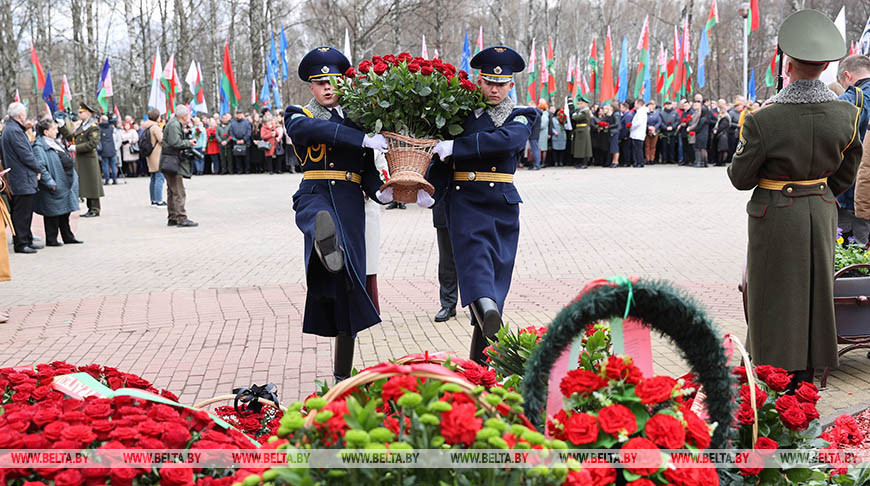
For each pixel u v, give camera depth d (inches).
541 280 331.3
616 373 85.1
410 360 106.3
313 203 180.7
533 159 1023.0
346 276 177.2
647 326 88.6
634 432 82.7
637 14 2657.5
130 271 381.4
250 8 1348.4
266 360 225.1
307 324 182.2
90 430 85.6
